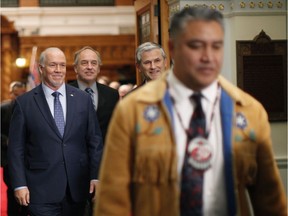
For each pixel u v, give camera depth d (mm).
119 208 3160
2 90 20438
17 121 5977
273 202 3326
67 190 5984
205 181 3154
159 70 6074
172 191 3111
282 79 6797
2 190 10695
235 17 6742
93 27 21609
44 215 5918
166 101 3158
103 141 6891
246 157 3205
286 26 6793
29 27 21484
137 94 3195
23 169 5930
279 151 6770
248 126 3223
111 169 3166
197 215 3145
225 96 3230
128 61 20469
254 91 6781
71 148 6000
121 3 21641
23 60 20062
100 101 6953
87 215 6375
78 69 6996
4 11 21484
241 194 3234
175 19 3125
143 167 3123
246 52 6770
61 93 6074
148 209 3137
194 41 3051
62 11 21516
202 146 3154
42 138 5949
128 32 21656
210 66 3066
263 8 6754
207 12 3072
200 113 3182
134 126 3156
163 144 3117
